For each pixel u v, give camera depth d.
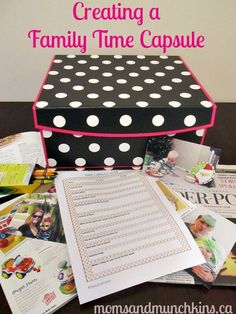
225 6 0.85
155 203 0.58
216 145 0.76
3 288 0.44
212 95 1.00
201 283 0.46
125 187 0.61
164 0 0.84
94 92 0.63
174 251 0.49
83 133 0.61
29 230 0.52
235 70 0.96
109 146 0.64
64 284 0.45
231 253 0.49
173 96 0.63
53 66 0.75
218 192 0.61
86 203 0.57
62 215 0.55
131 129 0.62
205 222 0.54
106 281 0.45
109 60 0.80
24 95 0.99
